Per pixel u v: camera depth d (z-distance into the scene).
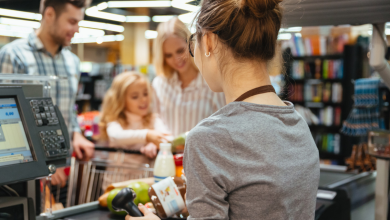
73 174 1.90
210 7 0.77
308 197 0.76
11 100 0.94
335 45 5.40
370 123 3.07
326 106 5.55
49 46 2.30
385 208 1.57
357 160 2.02
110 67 6.79
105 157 2.12
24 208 0.96
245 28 0.74
